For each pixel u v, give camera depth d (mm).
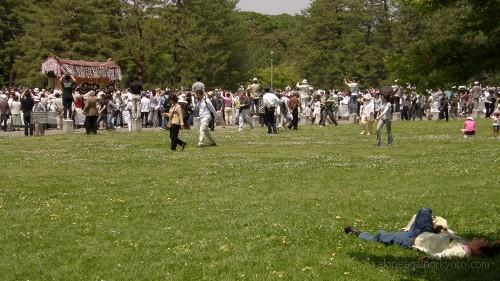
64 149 25234
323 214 12414
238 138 29984
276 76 89000
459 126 37938
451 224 11383
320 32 79938
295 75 89562
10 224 11781
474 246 9516
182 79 68812
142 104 39469
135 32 69688
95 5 64875
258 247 9953
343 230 11016
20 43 64562
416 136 30609
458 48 8172
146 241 10438
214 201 13961
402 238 10094
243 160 21312
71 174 18453
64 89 35625
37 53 61562
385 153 23047
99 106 36469
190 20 69750
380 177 17156
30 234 10984
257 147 25734
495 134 29859
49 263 9242
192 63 69875
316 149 24766
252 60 86375
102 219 12195
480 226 11234
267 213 12586
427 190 14883
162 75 69125
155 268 8891
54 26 62281
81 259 9422
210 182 16781
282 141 28359
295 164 19984
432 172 17750
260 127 38688
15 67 63125
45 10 64125
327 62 79562
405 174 17547
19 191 15430
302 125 41125
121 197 14625
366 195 14430
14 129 37594
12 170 19188
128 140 29078
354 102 47312
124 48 67062
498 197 13867
